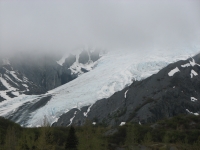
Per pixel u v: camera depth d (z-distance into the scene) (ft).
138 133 460.96
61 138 417.69
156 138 458.91
